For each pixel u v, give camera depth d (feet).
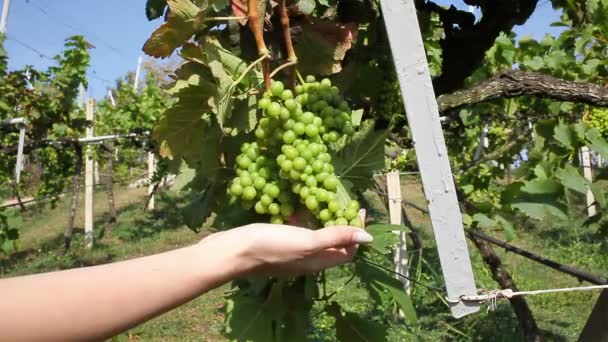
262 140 5.24
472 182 21.16
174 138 5.80
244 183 5.18
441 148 4.65
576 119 18.01
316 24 6.16
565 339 20.72
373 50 7.98
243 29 6.14
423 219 41.09
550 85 8.75
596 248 29.89
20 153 26.76
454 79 9.55
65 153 40.63
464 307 4.95
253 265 4.46
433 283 23.62
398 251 19.99
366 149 5.58
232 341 5.83
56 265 35.83
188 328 23.93
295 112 5.08
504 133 29.63
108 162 44.52
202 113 5.62
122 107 46.14
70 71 33.50
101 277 3.97
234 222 5.80
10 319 3.62
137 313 4.01
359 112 6.15
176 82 5.45
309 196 4.91
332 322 20.16
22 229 50.26
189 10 5.16
